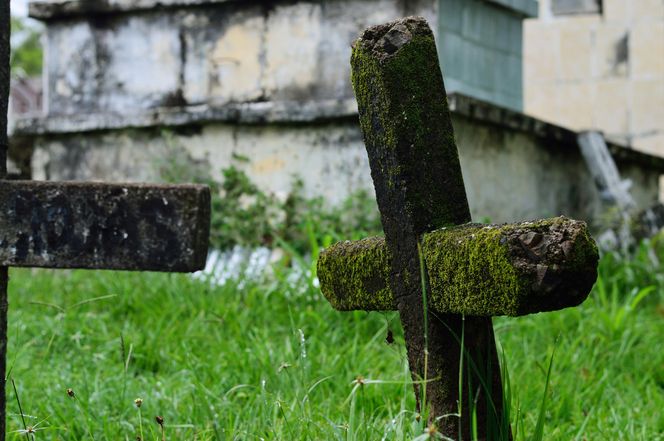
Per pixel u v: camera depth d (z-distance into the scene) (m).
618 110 10.68
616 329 5.08
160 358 4.55
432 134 2.62
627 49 10.65
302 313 4.87
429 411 2.63
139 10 7.30
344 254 2.82
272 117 6.71
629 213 7.52
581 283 2.27
